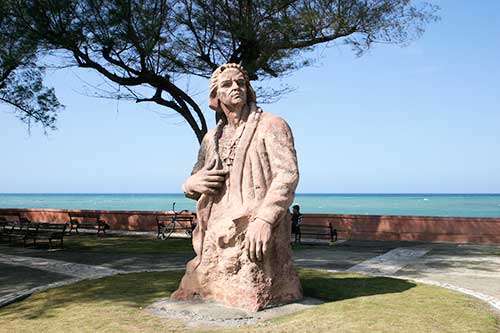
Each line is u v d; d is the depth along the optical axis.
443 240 14.97
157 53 13.16
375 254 11.83
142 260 10.80
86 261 10.63
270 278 5.45
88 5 11.86
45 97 15.19
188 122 14.42
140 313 5.39
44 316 5.46
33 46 12.21
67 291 6.86
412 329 4.56
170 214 18.44
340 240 15.48
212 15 12.47
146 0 12.30
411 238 15.34
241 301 5.36
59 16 11.76
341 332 4.46
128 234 17.70
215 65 13.31
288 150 5.61
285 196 5.35
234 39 12.78
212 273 5.70
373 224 15.83
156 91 14.22
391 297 6.04
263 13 12.30
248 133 5.78
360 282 7.29
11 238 15.94
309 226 15.12
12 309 5.95
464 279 8.05
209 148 6.09
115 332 4.67
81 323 5.04
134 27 11.94
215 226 5.68
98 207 65.12
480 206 65.25
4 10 12.11
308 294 6.28
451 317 5.03
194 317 5.16
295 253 12.12
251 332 4.50
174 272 8.57
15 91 14.82
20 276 8.66
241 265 5.43
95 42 12.10
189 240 15.30
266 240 5.13
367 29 11.85
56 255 11.79
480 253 11.94
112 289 6.90
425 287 6.91
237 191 5.66
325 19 11.77
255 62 12.48
